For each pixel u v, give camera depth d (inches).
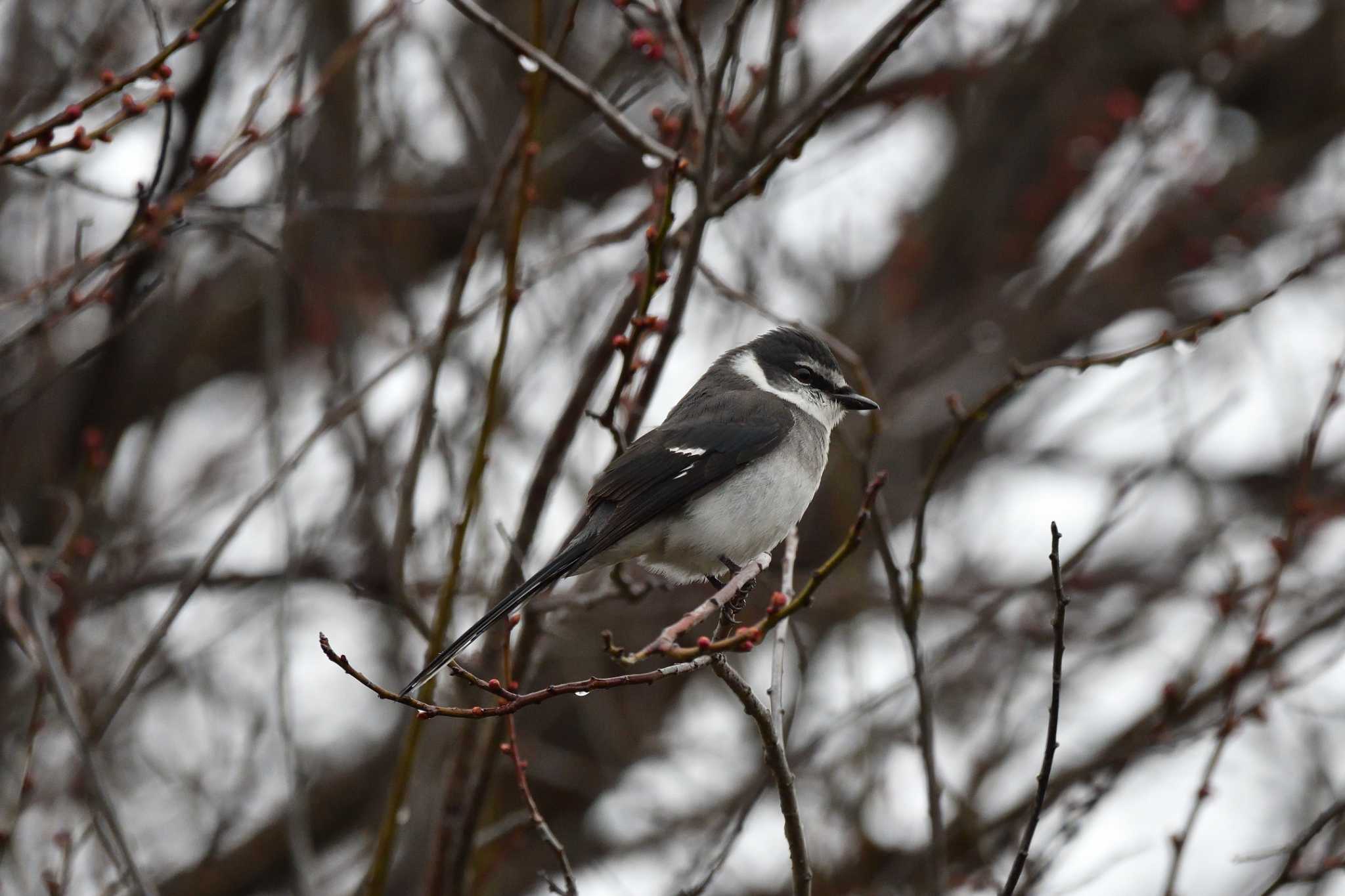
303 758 534.6
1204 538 577.3
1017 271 639.8
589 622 571.8
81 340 530.9
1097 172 611.2
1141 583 596.1
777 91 384.8
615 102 429.7
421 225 564.7
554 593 434.3
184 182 407.5
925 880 455.5
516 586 409.4
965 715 547.2
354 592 422.6
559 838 579.8
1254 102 675.4
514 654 410.6
